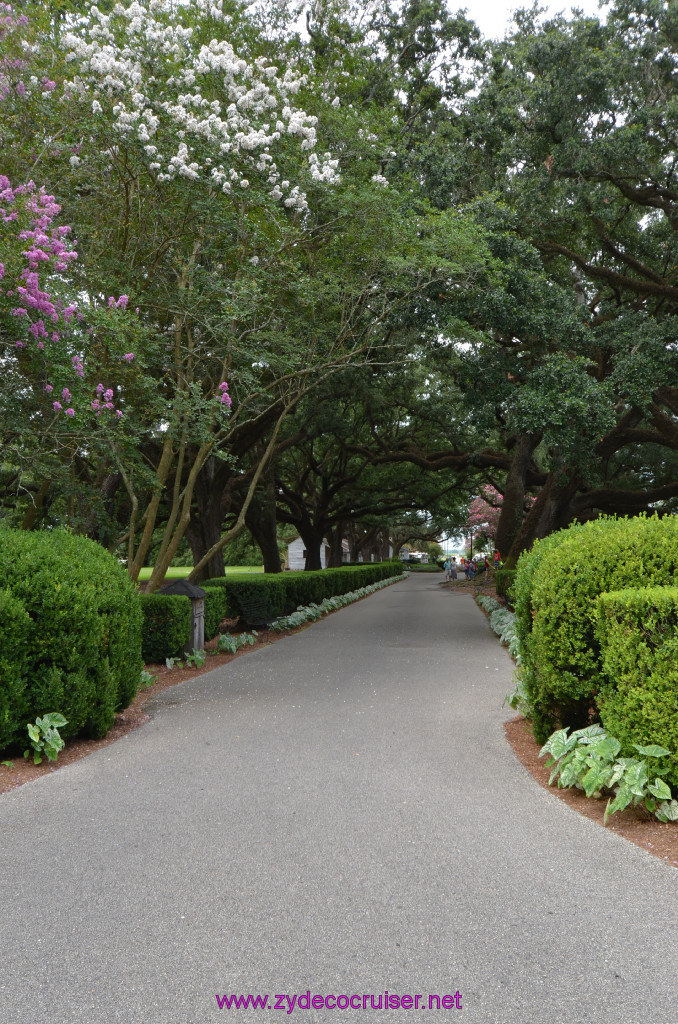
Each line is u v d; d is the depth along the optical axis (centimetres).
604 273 1734
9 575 542
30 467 889
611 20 1614
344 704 714
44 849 351
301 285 1054
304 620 1602
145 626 962
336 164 1103
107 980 238
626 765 400
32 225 743
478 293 1388
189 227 1046
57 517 1130
